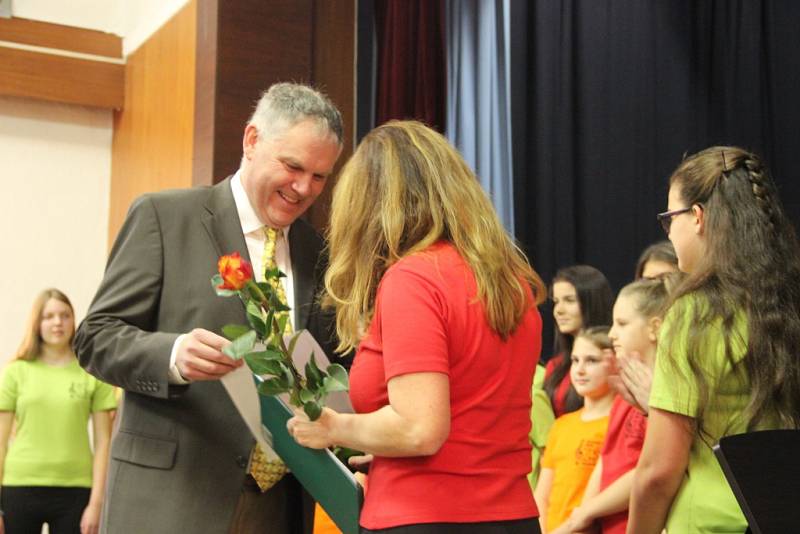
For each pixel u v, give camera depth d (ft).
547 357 14.90
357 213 5.52
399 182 5.42
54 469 15.33
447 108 16.28
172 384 6.40
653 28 15.01
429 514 4.95
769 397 5.89
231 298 6.89
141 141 17.44
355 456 6.22
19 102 18.69
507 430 5.26
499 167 15.96
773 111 14.17
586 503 8.79
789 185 13.97
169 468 6.70
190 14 15.15
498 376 5.22
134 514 6.64
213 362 5.95
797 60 14.08
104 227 19.22
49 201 18.86
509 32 15.61
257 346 5.64
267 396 5.59
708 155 6.61
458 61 16.29
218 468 6.72
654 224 14.82
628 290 8.91
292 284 7.36
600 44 15.20
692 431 6.05
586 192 15.11
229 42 13.79
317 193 7.23
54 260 18.81
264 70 13.97
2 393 15.46
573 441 9.87
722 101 14.53
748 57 14.39
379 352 5.22
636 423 8.74
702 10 14.82
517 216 15.25
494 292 5.22
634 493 6.29
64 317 15.76
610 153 15.05
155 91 16.79
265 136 7.10
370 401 5.24
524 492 5.28
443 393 4.93
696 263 6.55
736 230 6.25
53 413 15.46
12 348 18.39
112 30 19.01
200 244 7.05
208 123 13.82
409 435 4.85
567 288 11.41
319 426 5.18
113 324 6.69
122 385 6.63
